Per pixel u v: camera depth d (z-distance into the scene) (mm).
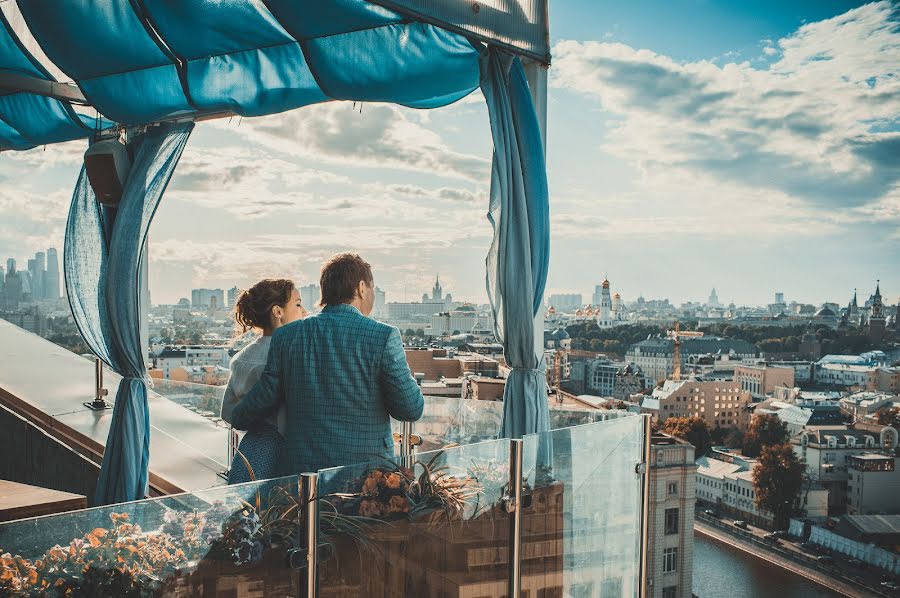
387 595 2469
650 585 5113
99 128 5020
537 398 3850
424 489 2588
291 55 3852
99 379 6172
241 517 2150
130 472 4480
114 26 3773
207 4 3482
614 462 3430
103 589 1923
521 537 2918
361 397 2580
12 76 4543
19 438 5973
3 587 1789
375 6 3252
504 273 3789
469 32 3477
